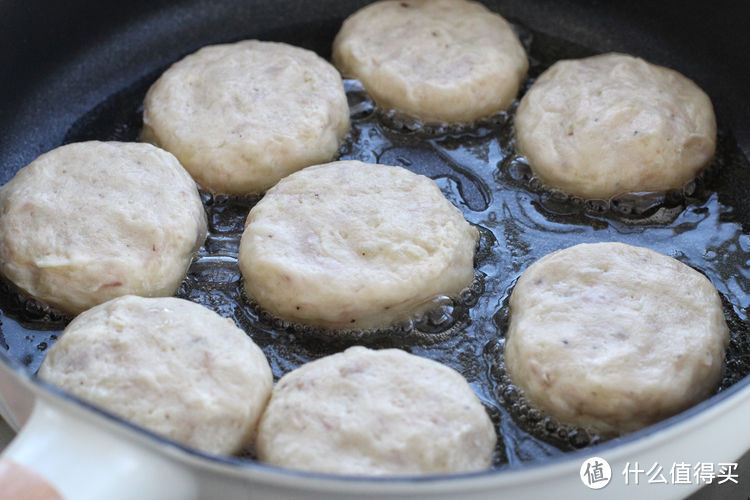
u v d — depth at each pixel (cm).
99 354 35
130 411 34
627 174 41
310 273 38
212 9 48
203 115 42
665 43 47
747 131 44
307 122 42
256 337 38
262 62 44
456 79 44
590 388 35
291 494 31
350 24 46
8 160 43
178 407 34
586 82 43
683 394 35
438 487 30
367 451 33
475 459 34
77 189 39
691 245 41
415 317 39
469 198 42
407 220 39
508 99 45
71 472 31
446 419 34
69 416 31
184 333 36
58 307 38
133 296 37
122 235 38
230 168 41
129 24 47
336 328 38
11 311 39
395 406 34
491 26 46
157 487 31
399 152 43
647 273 38
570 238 41
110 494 31
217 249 40
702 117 43
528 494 31
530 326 37
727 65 46
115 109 45
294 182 40
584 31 48
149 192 39
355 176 40
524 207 42
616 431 36
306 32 48
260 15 48
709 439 33
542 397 36
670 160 41
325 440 34
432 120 44
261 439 34
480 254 41
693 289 37
